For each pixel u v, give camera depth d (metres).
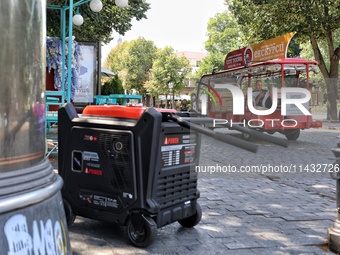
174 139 4.00
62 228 2.61
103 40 25.70
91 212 4.12
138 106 4.18
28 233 2.22
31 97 2.45
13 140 2.31
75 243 4.04
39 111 2.56
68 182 4.21
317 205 5.75
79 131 4.10
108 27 19.05
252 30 25.27
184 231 4.51
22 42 2.34
